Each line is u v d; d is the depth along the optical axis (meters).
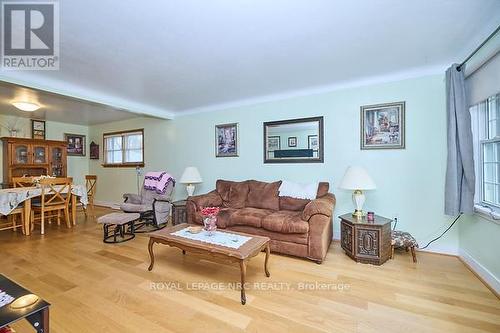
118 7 1.65
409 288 2.03
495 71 1.96
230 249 1.98
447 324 1.58
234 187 3.81
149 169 5.35
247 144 4.09
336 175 3.38
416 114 2.90
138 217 3.59
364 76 3.06
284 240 2.75
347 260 2.64
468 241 2.48
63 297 1.92
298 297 1.91
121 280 2.21
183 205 3.89
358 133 3.23
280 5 1.65
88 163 6.49
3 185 4.67
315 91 3.51
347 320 1.63
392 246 2.67
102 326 1.58
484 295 1.91
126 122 5.70
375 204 3.14
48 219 4.38
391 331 1.52
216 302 1.85
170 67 2.71
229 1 1.60
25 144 4.93
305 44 2.23
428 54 2.46
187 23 1.86
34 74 2.84
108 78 3.03
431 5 1.68
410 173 2.95
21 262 2.61
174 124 4.96
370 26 1.94
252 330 1.54
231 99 4.06
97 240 3.39
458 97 2.35
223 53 2.39
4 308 1.09
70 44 2.17
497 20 1.85
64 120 5.71
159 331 1.53
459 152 2.38
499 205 2.11
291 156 3.70
